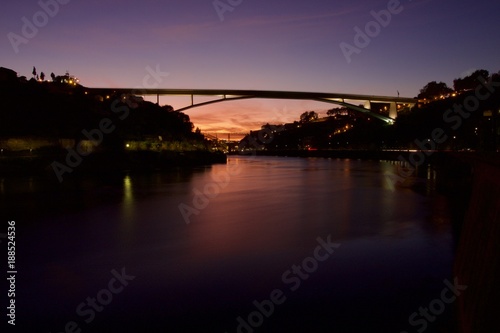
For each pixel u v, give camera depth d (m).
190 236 14.34
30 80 52.41
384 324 7.33
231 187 32.03
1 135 38.81
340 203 22.45
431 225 15.76
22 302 8.41
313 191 29.00
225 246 12.88
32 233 14.88
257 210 20.22
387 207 20.66
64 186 31.08
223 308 8.11
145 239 13.91
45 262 11.20
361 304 8.20
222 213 19.30
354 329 7.21
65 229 15.59
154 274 10.15
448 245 12.55
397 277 9.69
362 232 14.63
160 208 20.88
